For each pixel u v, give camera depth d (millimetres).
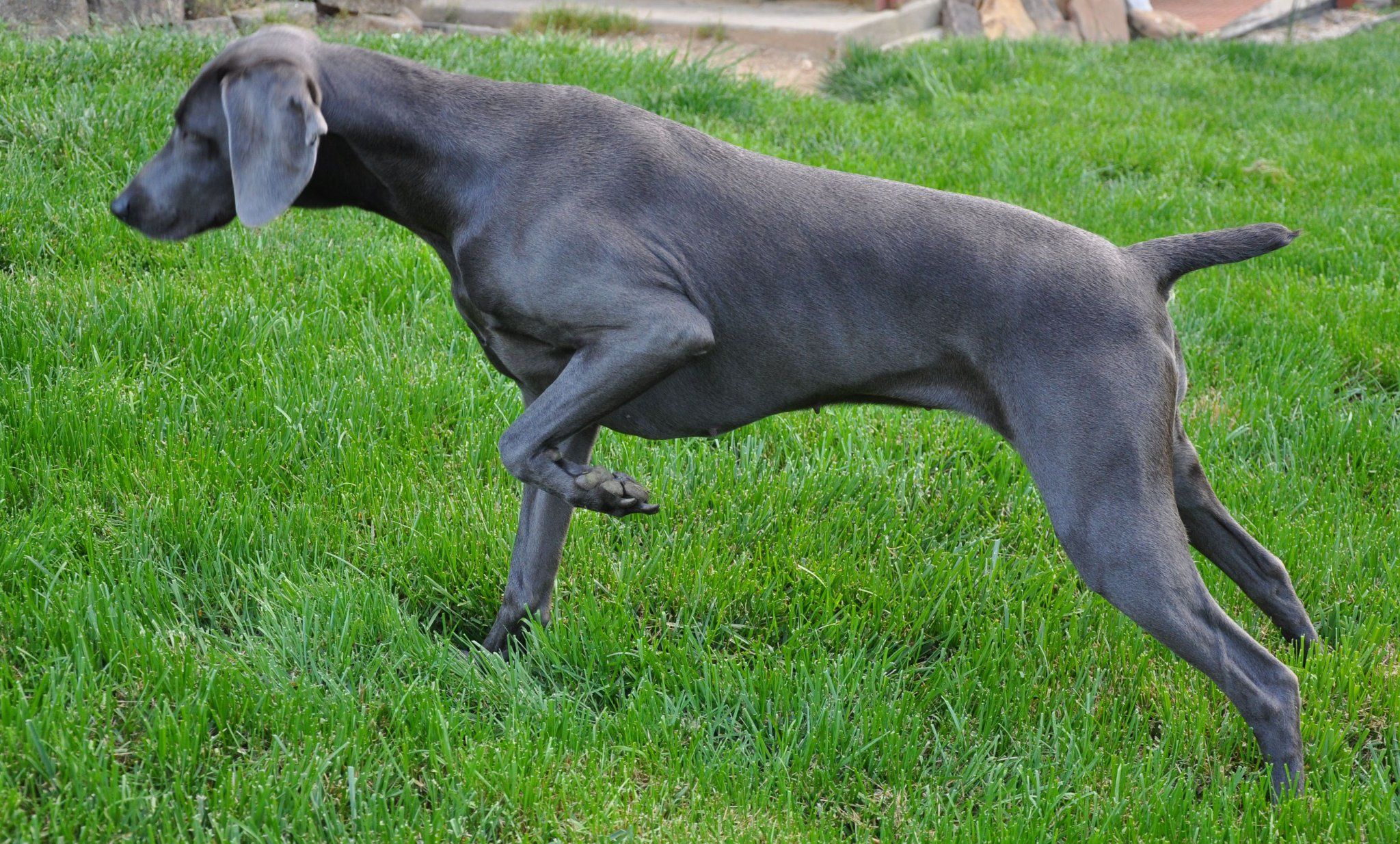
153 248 5902
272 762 3268
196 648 3723
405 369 5309
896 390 3586
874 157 8172
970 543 4625
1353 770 3709
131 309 5266
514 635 4035
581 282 3291
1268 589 3945
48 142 6414
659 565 4332
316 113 3109
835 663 3943
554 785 3361
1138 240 7328
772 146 8188
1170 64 12078
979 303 3396
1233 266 7121
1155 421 3336
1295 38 16438
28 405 4582
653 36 11797
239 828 3027
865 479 4953
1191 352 6062
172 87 7160
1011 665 4020
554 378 3627
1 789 3010
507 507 4570
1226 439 5309
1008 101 9953
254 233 6184
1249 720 3441
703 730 3643
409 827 3139
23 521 4086
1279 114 10383
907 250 3432
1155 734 3932
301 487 4562
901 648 4148
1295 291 6672
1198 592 3361
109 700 3381
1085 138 9102
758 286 3449
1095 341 3336
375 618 3951
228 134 3275
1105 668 4078
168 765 3232
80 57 7234
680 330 3285
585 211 3314
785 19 11891
